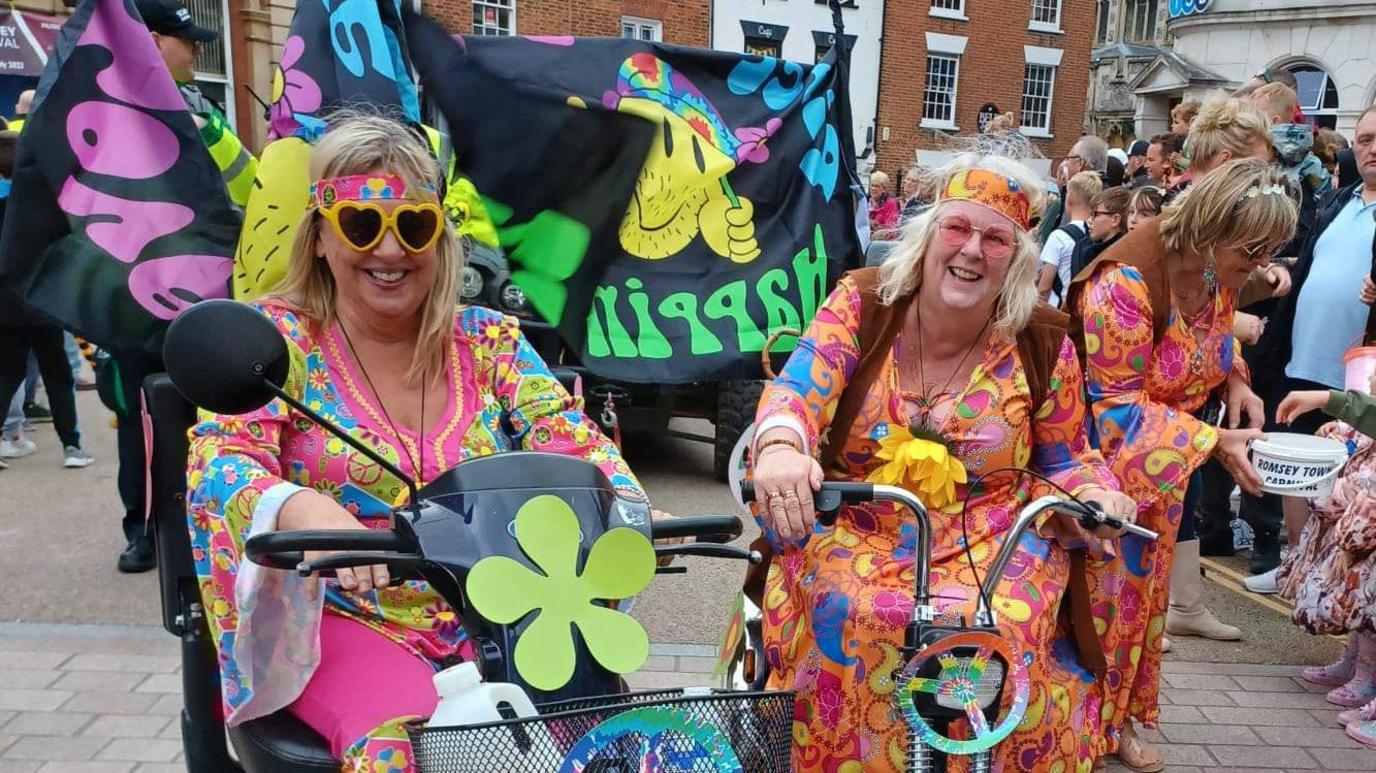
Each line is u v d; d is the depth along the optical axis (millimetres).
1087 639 2189
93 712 3152
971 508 2182
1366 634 3363
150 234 3094
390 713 1610
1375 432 2775
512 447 2121
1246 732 3336
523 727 1178
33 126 2947
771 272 4945
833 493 1786
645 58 4914
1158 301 2674
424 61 4570
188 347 1401
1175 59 20984
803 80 5227
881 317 2211
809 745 2053
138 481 4203
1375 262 3900
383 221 1828
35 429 6742
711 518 1638
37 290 2988
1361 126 4164
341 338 1995
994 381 2182
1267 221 2561
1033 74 22344
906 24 20406
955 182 2084
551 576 1417
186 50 3967
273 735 1711
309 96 3266
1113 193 5551
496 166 4621
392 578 1530
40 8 12148
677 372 4777
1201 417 3391
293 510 1625
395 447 1938
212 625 1811
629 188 4746
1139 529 1840
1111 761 3096
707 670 3572
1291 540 4383
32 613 3859
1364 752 3221
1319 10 18812
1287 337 4543
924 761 1600
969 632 1599
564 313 4715
